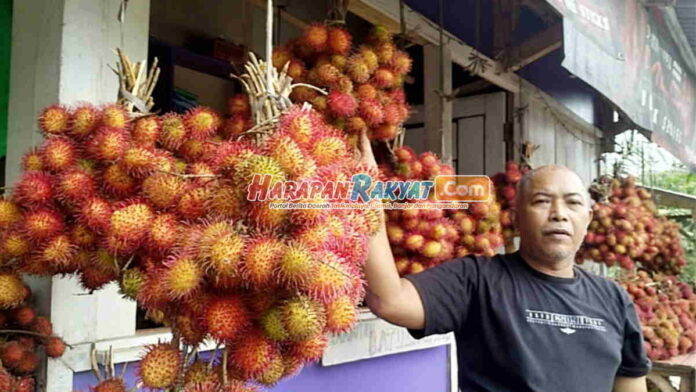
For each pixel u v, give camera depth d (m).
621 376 1.54
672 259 3.49
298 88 1.39
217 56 2.94
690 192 8.06
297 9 3.23
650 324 2.88
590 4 1.75
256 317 0.74
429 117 2.97
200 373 0.81
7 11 1.67
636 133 4.29
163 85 2.53
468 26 3.21
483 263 1.48
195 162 0.94
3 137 1.65
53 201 0.91
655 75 2.63
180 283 0.71
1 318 1.27
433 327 1.37
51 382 1.35
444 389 2.64
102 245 0.86
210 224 0.75
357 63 1.43
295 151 0.76
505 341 1.36
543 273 1.45
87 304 1.45
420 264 1.66
